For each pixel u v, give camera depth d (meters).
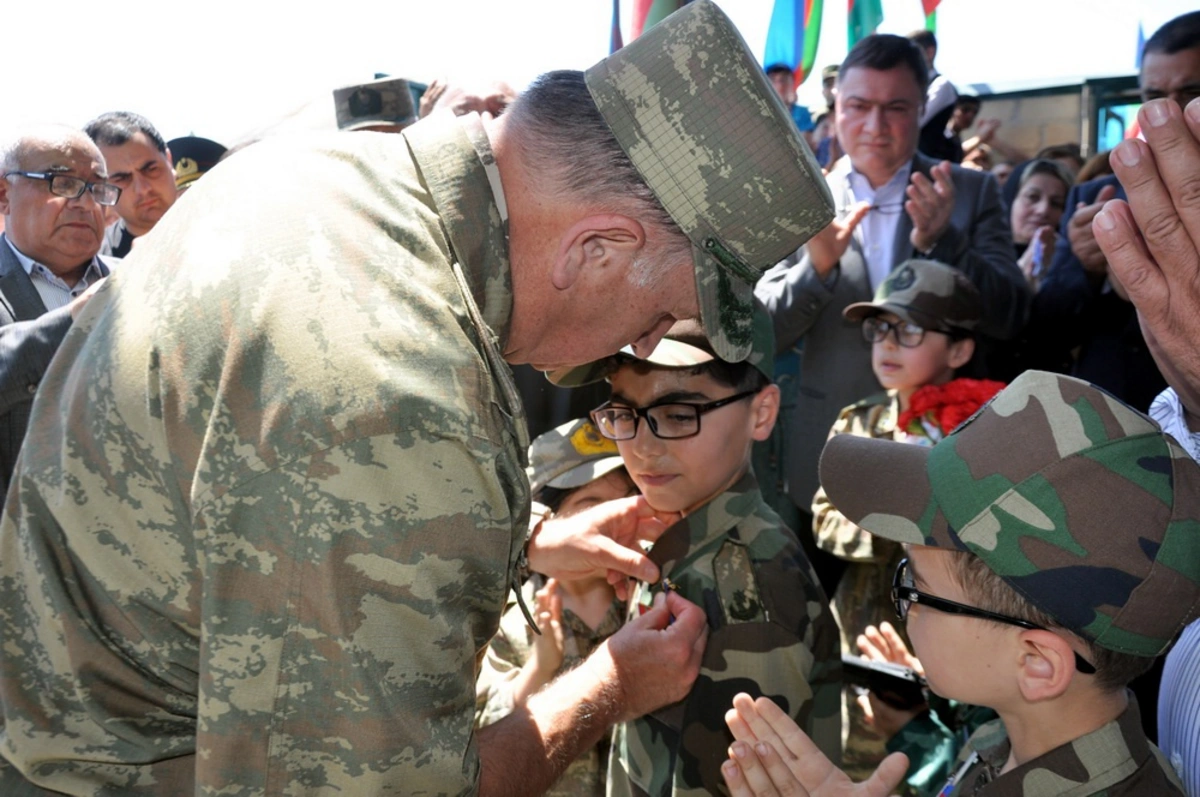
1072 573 1.11
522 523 1.19
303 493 0.99
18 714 1.13
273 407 1.00
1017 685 1.19
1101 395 1.17
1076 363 3.63
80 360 1.14
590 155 1.22
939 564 1.23
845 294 3.49
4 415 2.69
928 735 2.05
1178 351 1.17
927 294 2.93
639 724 1.83
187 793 1.14
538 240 1.24
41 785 1.13
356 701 1.02
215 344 1.04
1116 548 1.10
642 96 1.23
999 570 1.15
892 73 3.51
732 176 1.22
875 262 3.60
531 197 1.22
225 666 1.01
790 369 3.77
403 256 1.11
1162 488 1.12
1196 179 1.05
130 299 1.12
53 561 1.11
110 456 1.07
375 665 1.02
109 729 1.12
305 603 1.00
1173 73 3.14
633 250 1.25
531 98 1.26
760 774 1.35
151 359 1.06
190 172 4.73
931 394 2.69
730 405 1.81
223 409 1.01
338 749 1.03
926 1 5.05
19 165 3.14
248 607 1.01
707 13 1.25
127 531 1.08
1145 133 1.07
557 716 1.46
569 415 3.12
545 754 1.41
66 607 1.10
